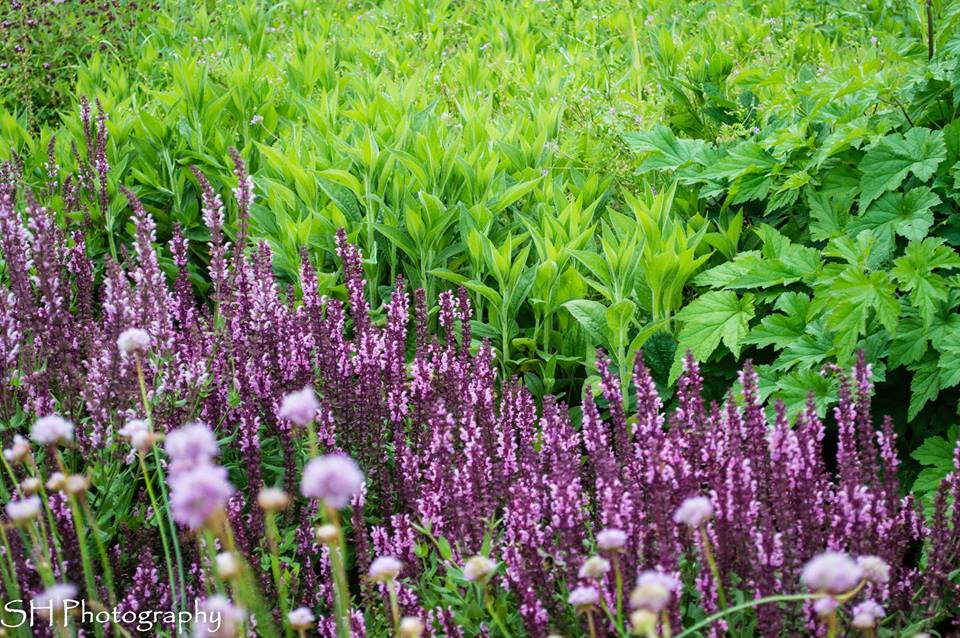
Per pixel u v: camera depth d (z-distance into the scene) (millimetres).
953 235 4203
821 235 4375
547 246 4430
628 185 5289
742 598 2838
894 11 7223
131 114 5879
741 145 4766
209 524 2037
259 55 7758
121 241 5449
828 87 4477
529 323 4797
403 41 8141
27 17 8031
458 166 5012
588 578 2629
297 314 3895
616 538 2373
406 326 4652
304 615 2459
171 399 3623
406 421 3926
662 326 4383
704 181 4934
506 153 5285
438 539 3178
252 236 5039
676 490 2924
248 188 4016
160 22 8406
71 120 5832
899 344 3775
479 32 8125
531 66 6871
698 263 4344
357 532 3246
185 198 5605
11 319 3574
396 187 4965
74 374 3568
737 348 4047
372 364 3752
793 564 2705
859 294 3635
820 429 3100
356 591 3658
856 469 2883
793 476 2969
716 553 2795
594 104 5773
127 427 2875
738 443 2910
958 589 3000
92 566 3271
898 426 3977
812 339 3980
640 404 3229
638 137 5109
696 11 7941
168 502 3000
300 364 3822
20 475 3496
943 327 3721
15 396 3701
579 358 4438
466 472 3182
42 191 5355
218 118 5797
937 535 2945
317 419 3688
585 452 4148
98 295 5156
